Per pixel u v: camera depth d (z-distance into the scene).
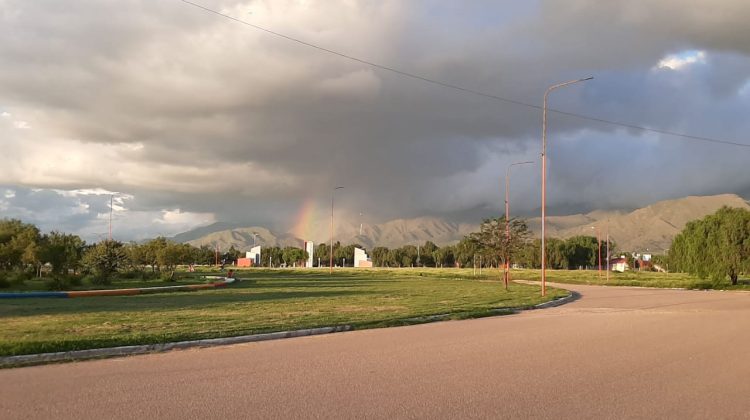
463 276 77.12
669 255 72.69
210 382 9.00
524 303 27.52
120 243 49.41
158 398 7.91
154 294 32.31
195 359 11.30
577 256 153.50
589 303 30.02
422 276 75.69
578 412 7.36
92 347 12.24
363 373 9.78
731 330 17.05
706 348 13.14
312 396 8.05
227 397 7.97
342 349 12.71
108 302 25.48
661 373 10.02
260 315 19.77
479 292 36.78
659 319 20.69
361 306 24.22
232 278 57.06
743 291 47.66
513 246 42.06
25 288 35.12
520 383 9.02
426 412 7.25
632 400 8.04
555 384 8.98
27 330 14.93
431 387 8.68
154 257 57.88
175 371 9.98
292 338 14.82
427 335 15.43
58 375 9.61
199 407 7.42
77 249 47.34
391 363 10.82
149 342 12.99
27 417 6.90
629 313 23.53
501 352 12.27
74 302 25.36
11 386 8.70
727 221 56.16
